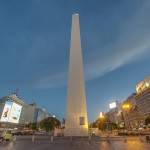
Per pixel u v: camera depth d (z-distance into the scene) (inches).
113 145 906.7
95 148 771.4
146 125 4045.3
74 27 2332.7
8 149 741.9
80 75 2006.6
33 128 5388.8
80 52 2140.7
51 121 3708.2
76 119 1800.0
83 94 1914.4
